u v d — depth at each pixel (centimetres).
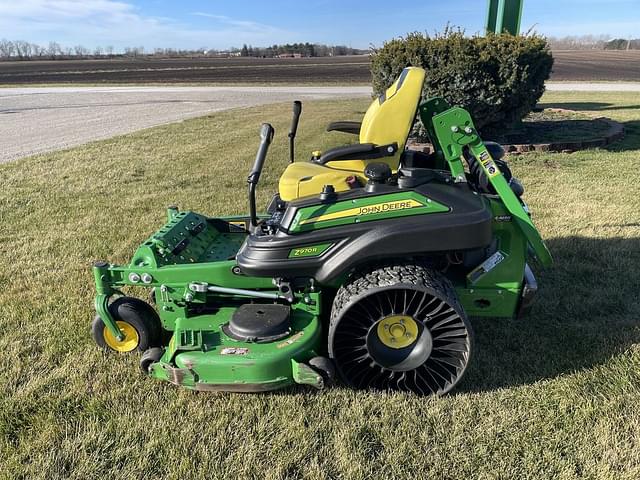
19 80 3788
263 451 252
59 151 1037
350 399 287
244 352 275
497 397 286
